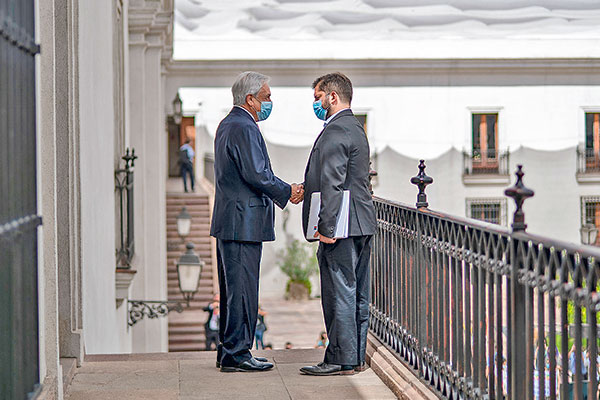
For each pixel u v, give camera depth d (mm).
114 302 11016
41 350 4902
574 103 38312
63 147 7129
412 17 35875
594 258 3246
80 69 7605
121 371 6652
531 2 34875
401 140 38062
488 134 38469
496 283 4332
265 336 30625
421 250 5777
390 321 6699
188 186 46094
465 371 4871
